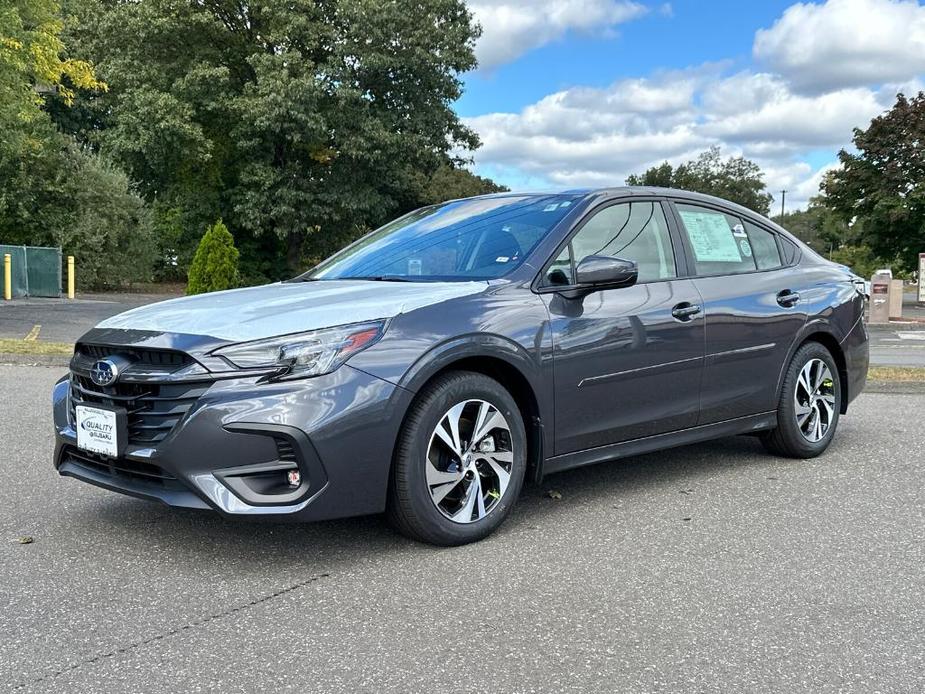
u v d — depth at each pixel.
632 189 4.76
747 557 3.62
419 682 2.50
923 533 3.97
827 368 5.57
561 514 4.25
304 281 4.61
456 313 3.74
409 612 3.02
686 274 4.79
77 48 30.86
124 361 3.47
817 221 82.81
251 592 3.21
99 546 3.73
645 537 3.89
